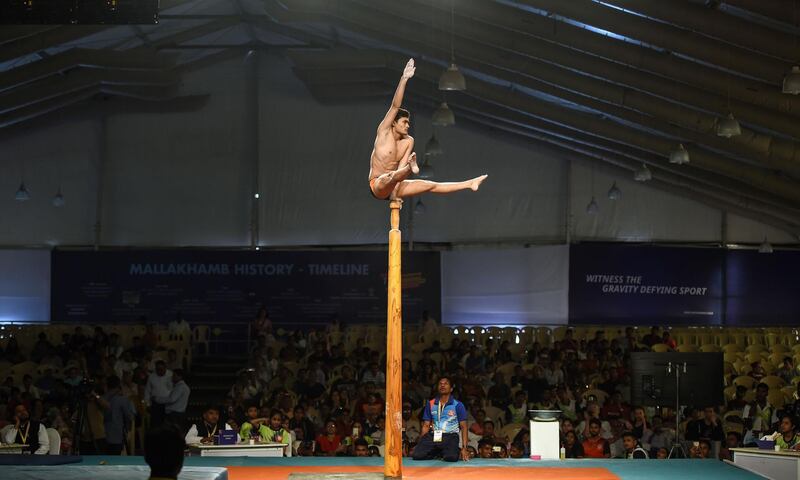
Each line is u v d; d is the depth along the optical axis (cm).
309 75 2706
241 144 2969
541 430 1305
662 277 2928
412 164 959
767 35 1513
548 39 1862
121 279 2914
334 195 2964
